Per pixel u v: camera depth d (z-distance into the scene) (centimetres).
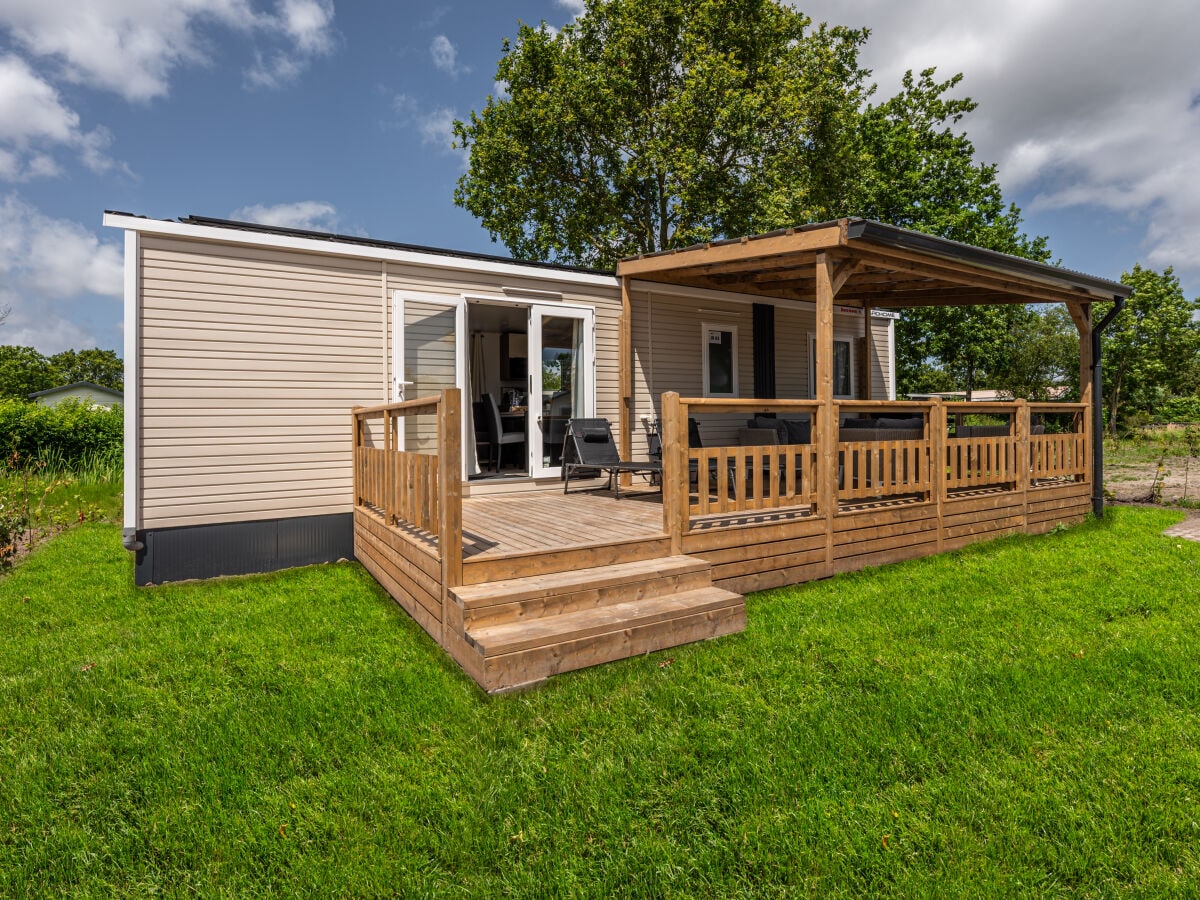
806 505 549
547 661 342
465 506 635
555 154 1645
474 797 243
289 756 275
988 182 2086
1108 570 557
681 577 438
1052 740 277
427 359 669
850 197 1858
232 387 576
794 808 233
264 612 470
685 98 1420
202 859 214
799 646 385
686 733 286
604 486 791
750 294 948
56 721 311
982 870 201
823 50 1623
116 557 677
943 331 2112
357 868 206
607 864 206
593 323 782
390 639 412
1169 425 2692
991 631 410
